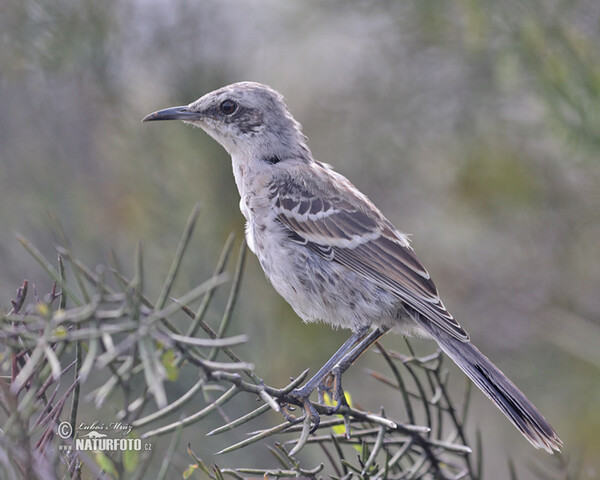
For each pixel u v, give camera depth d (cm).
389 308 845
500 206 1241
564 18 1109
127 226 1160
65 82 1201
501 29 1129
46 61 1180
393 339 1199
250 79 1261
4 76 1193
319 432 1084
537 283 1238
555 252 1241
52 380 510
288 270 867
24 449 443
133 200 1164
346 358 825
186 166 1172
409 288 830
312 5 1251
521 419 746
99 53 1187
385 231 870
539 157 1230
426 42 1233
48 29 1180
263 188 900
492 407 1230
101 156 1197
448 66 1241
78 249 1153
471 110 1235
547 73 1089
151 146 1183
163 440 955
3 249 1155
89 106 1204
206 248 1132
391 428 637
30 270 1156
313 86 1282
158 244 1145
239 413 1006
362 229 864
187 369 974
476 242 1266
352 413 632
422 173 1269
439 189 1268
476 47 1160
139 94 1212
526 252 1252
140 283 416
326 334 1102
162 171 1171
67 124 1202
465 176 1239
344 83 1276
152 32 1217
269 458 1013
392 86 1261
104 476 480
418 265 843
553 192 1233
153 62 1216
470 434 1219
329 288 854
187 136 1168
